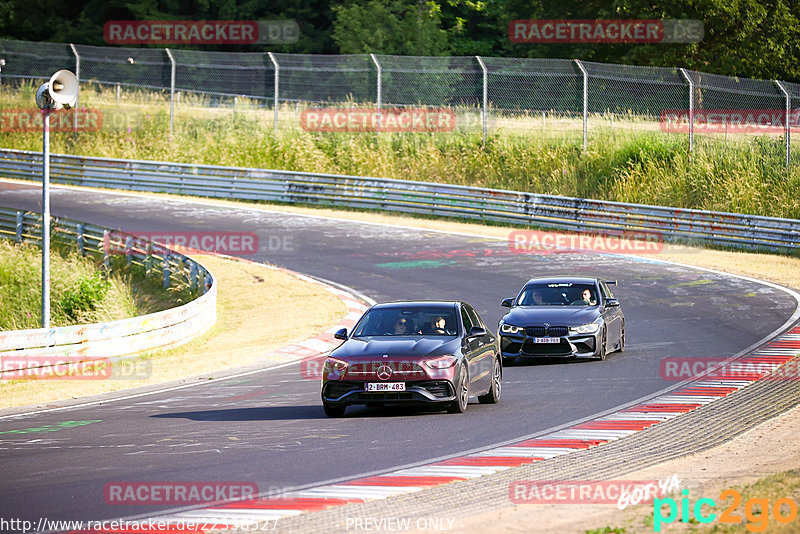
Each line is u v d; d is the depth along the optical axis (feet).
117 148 499.92
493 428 126.31
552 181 429.79
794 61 633.61
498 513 83.46
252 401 157.38
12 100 562.25
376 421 133.90
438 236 366.22
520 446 114.52
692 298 263.29
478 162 448.65
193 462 109.60
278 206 429.38
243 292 287.28
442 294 272.51
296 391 166.50
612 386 159.02
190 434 127.85
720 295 266.36
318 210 421.18
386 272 305.73
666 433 120.67
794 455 106.52
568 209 375.25
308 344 222.48
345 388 135.54
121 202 430.20
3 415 153.38
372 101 513.86
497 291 275.80
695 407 138.00
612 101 565.94
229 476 101.96
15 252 335.26
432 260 323.16
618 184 414.00
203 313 241.14
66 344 198.08
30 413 154.20
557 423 129.08
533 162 440.86
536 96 568.41
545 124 464.24
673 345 203.21
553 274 298.97
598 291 202.08
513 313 194.39
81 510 89.15
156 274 315.99
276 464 107.45
